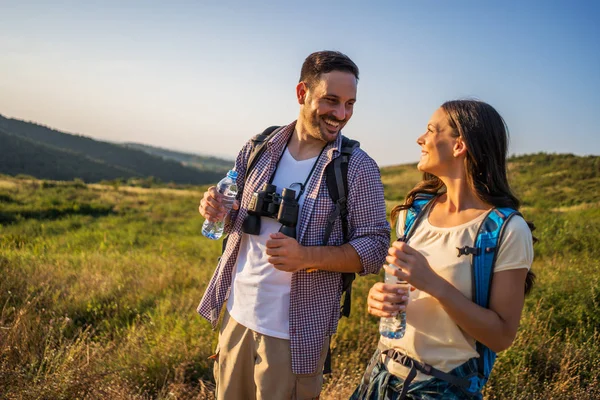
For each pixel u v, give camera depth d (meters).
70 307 5.24
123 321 5.20
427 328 1.79
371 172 2.26
